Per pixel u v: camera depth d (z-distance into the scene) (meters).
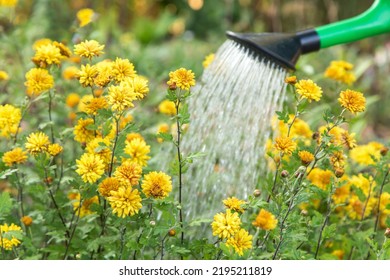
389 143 3.18
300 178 2.69
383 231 3.35
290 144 2.77
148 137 3.86
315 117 4.10
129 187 2.51
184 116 2.65
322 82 4.49
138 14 10.11
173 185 3.32
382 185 3.14
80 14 4.21
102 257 2.99
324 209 3.26
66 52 3.15
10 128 3.17
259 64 3.38
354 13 8.38
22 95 4.12
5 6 4.87
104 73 2.74
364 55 8.27
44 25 6.27
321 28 3.58
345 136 2.83
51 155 2.89
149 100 4.27
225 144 3.35
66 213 3.14
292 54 3.43
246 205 2.61
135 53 5.74
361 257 3.08
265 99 3.37
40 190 2.96
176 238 2.79
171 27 10.01
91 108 2.79
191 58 7.47
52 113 4.09
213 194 3.29
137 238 2.82
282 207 2.61
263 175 3.39
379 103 6.96
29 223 3.02
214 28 9.78
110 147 2.82
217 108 3.41
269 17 8.72
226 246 2.49
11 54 4.84
